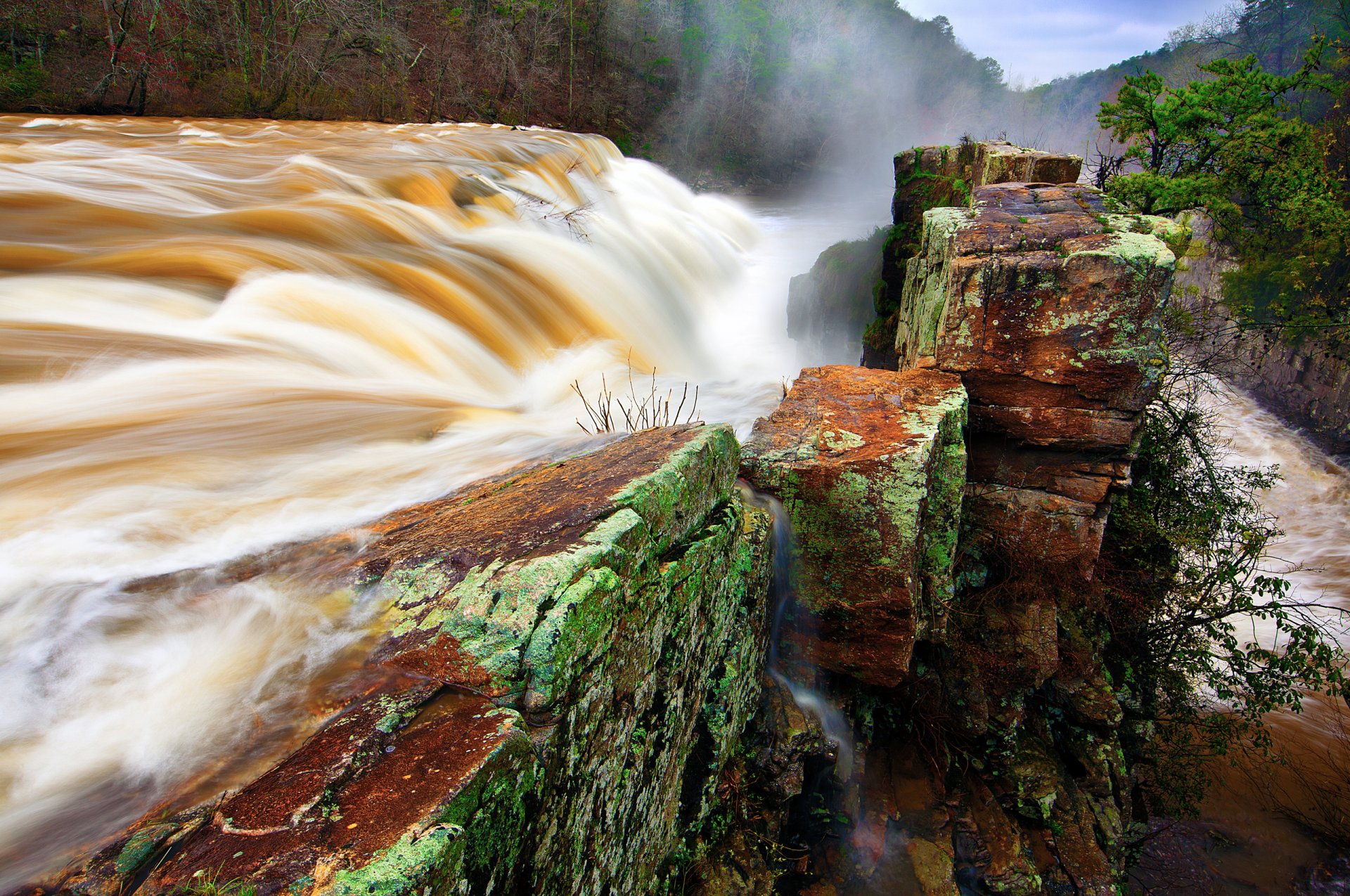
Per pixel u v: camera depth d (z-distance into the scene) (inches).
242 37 1148.5
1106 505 208.2
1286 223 591.5
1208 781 335.9
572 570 77.3
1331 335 703.1
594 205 580.7
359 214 350.0
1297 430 732.0
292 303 247.8
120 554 99.8
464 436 171.5
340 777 59.5
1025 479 207.9
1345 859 331.3
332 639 77.4
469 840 55.9
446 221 395.5
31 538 103.8
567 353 319.3
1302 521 624.4
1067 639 218.7
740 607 136.5
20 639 81.0
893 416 173.9
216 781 62.6
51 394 164.1
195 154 497.7
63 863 55.8
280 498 124.0
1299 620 478.3
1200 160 592.4
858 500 155.8
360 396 197.2
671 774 107.0
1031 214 218.8
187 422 159.8
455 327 279.1
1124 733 266.4
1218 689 331.6
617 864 89.5
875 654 167.6
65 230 272.4
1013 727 203.0
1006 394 197.8
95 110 940.6
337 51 1236.5
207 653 77.8
